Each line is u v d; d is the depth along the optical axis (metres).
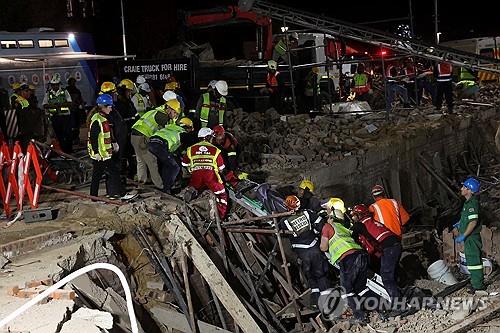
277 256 10.69
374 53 25.80
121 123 10.84
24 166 10.15
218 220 9.99
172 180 10.95
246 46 26.09
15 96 14.06
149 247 9.38
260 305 9.49
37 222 9.91
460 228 10.43
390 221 9.99
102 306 8.18
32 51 16.77
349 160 14.43
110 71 24.70
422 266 12.53
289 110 21.28
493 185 16.58
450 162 18.86
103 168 10.62
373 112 20.33
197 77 19.61
